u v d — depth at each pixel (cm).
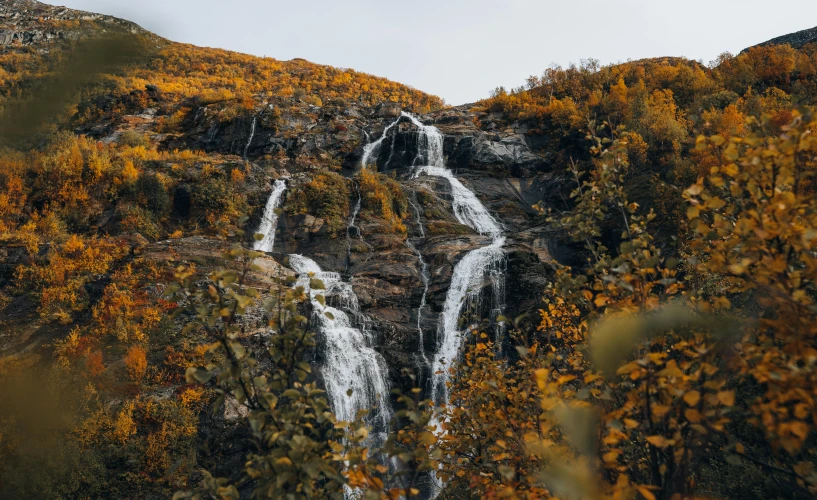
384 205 3322
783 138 324
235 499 356
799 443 298
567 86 5344
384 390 2106
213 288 375
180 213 3100
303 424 369
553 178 4016
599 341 292
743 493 852
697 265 374
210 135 4559
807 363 289
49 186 2819
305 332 397
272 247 2986
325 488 360
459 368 684
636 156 3366
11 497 1166
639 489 297
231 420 1590
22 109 246
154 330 1827
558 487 300
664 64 6156
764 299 327
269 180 3444
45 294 1953
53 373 1533
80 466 1296
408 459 359
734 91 4697
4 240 2314
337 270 2722
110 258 2258
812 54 5297
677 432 331
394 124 4831
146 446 1442
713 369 321
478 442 577
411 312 2372
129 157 3447
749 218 342
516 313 2352
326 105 5581
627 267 378
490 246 2675
